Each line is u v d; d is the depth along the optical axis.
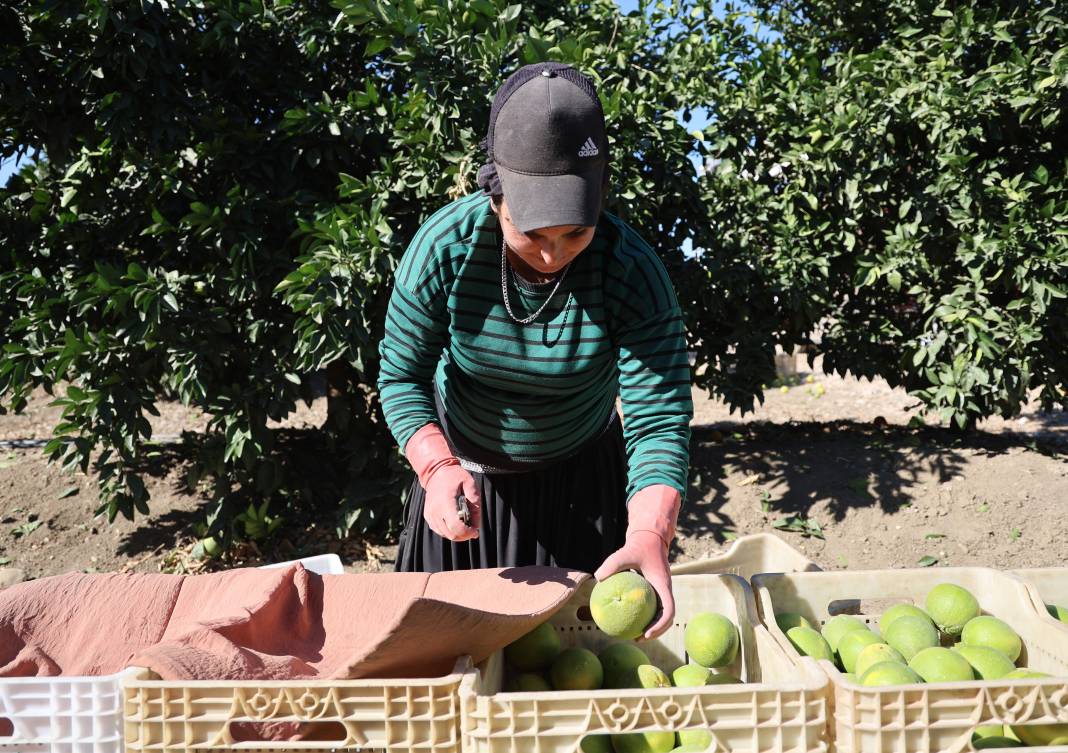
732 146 5.60
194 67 4.63
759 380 5.52
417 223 4.55
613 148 4.75
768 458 5.76
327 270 4.11
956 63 5.55
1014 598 1.91
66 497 5.52
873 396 9.52
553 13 5.39
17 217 4.84
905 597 2.02
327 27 4.68
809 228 5.51
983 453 5.61
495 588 1.83
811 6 6.55
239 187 4.36
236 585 1.85
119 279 4.18
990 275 5.43
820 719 1.40
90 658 1.72
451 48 4.46
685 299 5.32
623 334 1.90
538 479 2.22
